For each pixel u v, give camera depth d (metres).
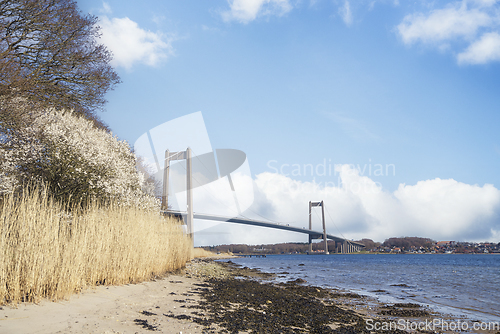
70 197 8.29
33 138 8.22
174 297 7.32
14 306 4.66
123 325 4.53
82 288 6.43
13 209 5.43
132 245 8.72
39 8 11.21
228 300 7.89
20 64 10.64
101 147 9.44
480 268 38.09
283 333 5.26
